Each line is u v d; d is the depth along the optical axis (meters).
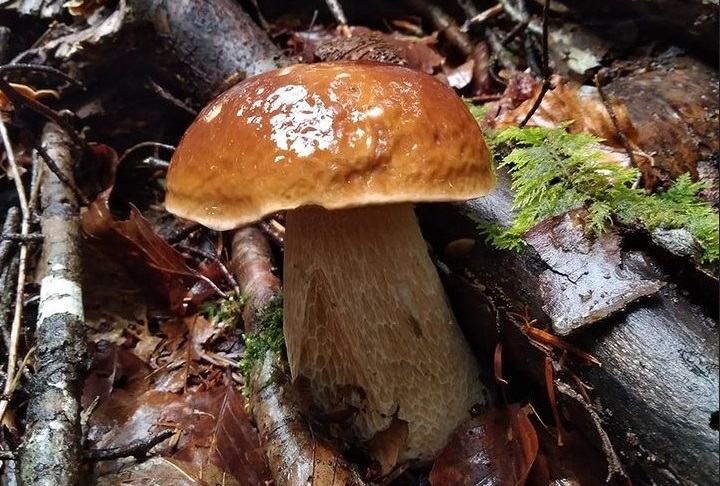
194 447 0.22
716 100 0.29
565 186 0.21
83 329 0.23
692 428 0.16
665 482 0.17
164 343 0.28
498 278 0.21
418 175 0.15
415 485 0.21
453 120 0.16
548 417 0.21
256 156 0.15
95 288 0.29
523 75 0.33
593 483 0.19
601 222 0.20
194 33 0.32
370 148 0.15
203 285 0.29
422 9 0.40
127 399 0.24
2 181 0.32
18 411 0.23
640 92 0.30
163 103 0.34
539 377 0.20
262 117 0.16
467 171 0.16
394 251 0.18
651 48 0.33
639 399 0.17
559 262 0.20
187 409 0.24
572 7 0.35
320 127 0.15
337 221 0.18
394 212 0.18
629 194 0.20
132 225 0.28
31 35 0.35
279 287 0.26
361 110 0.15
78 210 0.30
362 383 0.19
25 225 0.27
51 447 0.19
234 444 0.22
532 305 0.20
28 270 0.27
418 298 0.19
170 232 0.32
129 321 0.29
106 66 0.32
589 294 0.18
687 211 0.20
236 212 0.15
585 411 0.18
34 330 0.26
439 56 0.38
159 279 0.29
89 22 0.32
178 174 0.17
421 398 0.20
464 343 0.21
